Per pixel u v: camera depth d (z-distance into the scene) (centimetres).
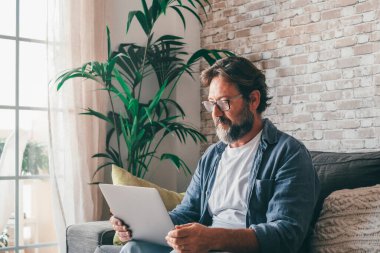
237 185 210
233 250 179
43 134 366
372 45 302
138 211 194
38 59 367
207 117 407
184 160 405
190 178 407
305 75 337
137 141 352
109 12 381
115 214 207
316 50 331
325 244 204
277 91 353
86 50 362
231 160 219
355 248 195
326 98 325
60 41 354
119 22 394
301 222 188
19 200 358
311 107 333
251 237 180
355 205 205
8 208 354
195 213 229
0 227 352
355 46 311
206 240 176
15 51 359
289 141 206
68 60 356
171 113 407
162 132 409
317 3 331
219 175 220
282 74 350
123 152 391
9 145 355
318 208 227
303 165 198
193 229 176
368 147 303
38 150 364
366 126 304
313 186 197
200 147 409
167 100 374
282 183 196
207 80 216
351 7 313
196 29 411
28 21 364
